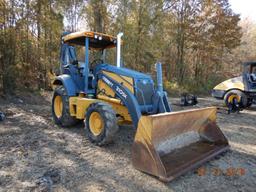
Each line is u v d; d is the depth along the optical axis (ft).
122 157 12.63
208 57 70.74
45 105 27.53
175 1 61.26
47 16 36.27
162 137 11.71
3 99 28.09
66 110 17.21
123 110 14.69
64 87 17.58
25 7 32.83
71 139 15.20
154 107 14.25
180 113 11.83
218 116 26.14
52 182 9.83
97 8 44.98
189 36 64.90
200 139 14.53
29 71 35.29
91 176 10.49
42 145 13.97
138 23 50.72
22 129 17.04
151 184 9.98
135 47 49.62
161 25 54.49
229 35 68.49
